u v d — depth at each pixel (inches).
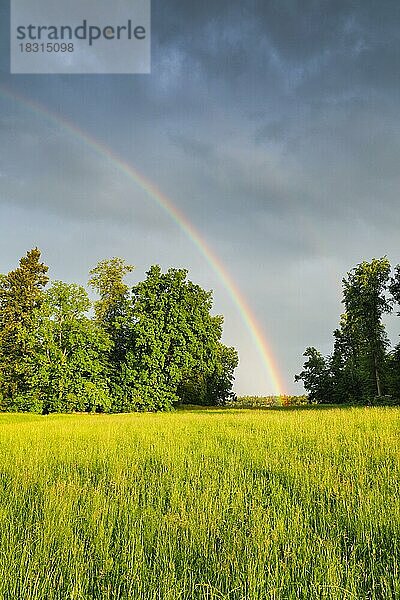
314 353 2920.8
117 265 2753.4
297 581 229.0
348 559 261.7
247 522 324.2
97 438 871.7
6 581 228.2
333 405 2295.8
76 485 425.7
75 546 269.1
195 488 424.5
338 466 501.7
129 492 405.4
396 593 218.2
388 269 2442.2
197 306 2372.0
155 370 2282.2
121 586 235.0
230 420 1226.0
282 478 458.0
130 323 2394.2
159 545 275.0
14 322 2765.7
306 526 305.7
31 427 1182.3
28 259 2999.5
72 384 2346.2
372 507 336.2
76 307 2442.2
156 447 713.0
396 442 655.8
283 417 1223.5
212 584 234.4
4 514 339.9
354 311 2450.8
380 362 2400.3
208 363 2397.9
